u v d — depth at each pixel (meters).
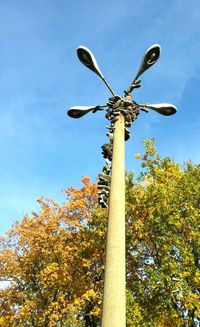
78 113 6.95
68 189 26.89
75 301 20.30
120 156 6.22
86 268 22.95
